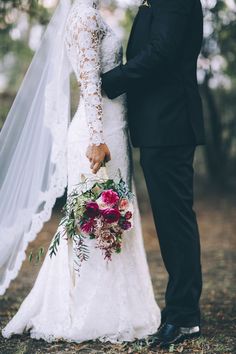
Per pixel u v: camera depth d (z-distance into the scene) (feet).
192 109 11.70
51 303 12.30
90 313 11.97
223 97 59.31
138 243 12.51
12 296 17.78
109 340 11.93
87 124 11.56
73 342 11.93
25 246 12.57
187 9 11.27
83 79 11.54
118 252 11.46
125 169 12.25
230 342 12.07
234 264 24.76
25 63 50.11
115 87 11.51
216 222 39.83
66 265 12.25
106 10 28.14
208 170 59.31
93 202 11.03
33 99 12.72
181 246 11.64
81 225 11.17
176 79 11.55
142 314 12.26
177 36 11.13
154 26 11.31
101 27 11.81
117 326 11.98
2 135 12.86
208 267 24.23
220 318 14.46
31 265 23.73
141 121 11.65
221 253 28.04
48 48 12.57
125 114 12.25
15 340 12.28
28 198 12.65
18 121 12.81
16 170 12.77
